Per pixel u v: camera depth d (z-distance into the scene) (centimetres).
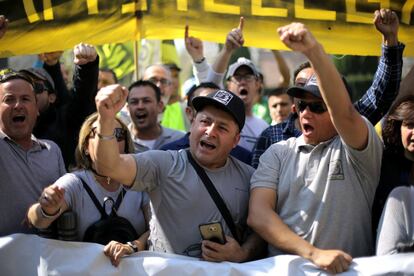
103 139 316
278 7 455
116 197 374
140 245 367
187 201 346
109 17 462
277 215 339
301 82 384
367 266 324
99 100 310
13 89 393
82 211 364
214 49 858
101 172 326
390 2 446
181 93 863
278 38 458
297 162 344
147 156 346
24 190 387
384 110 411
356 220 334
